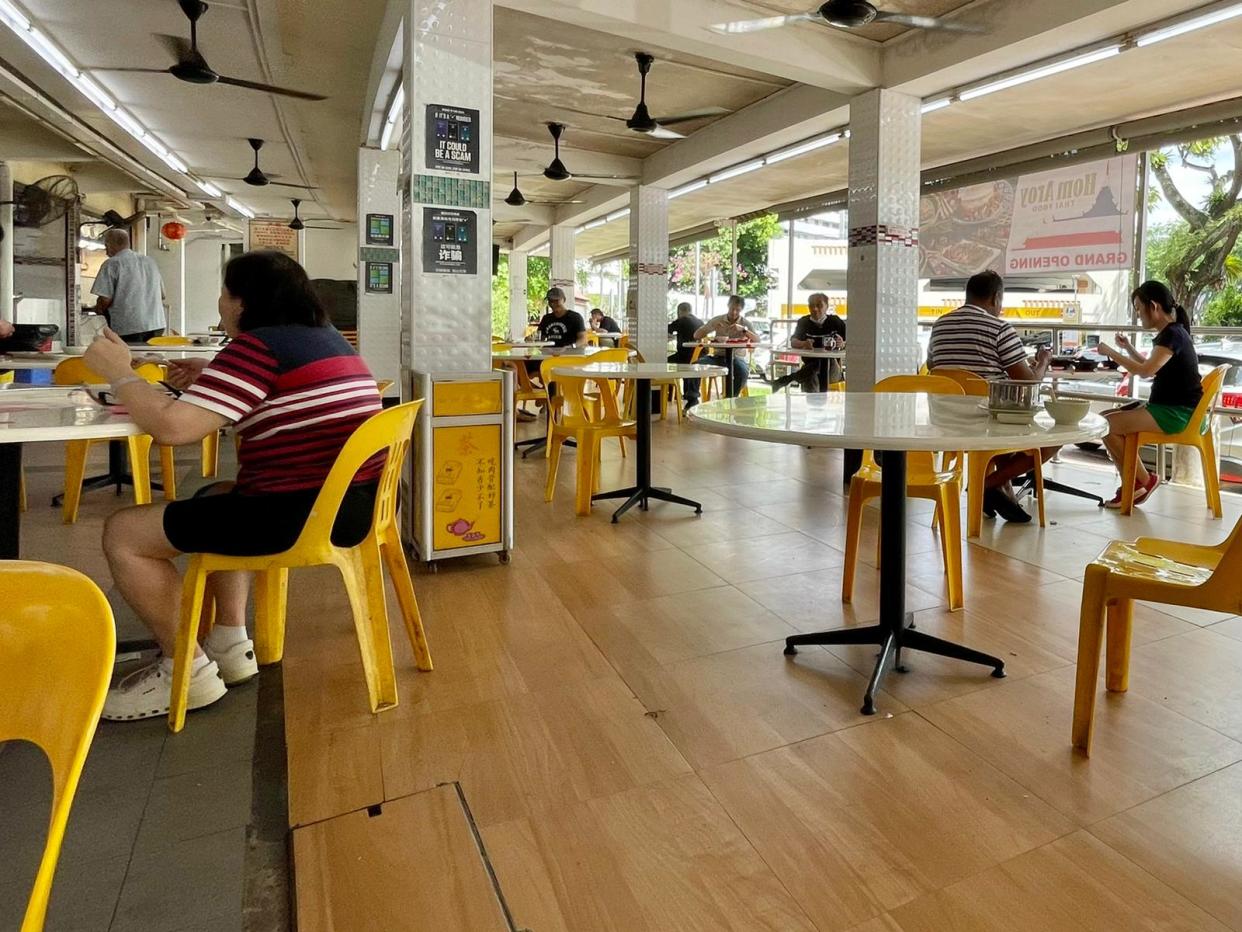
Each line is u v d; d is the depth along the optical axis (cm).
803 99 715
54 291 1066
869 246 619
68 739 74
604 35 607
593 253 1989
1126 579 189
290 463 210
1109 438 475
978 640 274
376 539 223
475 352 378
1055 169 782
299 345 213
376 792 186
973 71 561
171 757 200
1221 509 455
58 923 143
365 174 819
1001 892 153
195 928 144
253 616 295
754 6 536
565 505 478
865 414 248
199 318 1709
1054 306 954
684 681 244
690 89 739
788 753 203
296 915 147
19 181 997
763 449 677
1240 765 196
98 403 225
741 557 371
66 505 417
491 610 303
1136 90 637
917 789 187
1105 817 175
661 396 874
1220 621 289
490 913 148
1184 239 995
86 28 610
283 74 707
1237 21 486
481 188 373
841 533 412
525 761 199
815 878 157
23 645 76
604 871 159
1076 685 202
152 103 806
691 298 2097
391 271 836
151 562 215
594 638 277
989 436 197
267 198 1350
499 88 739
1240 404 598
